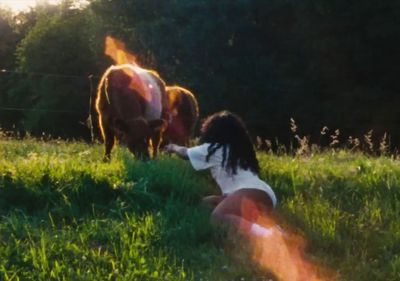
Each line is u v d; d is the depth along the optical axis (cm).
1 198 829
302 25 3562
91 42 4353
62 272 663
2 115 4997
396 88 3444
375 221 845
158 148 1234
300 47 3641
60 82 4344
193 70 3631
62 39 4888
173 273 691
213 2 3666
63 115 4281
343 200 934
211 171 855
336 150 1527
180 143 1466
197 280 685
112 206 835
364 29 3403
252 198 806
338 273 732
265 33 3719
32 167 894
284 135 3522
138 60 3891
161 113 1200
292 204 877
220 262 724
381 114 3356
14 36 6600
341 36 3459
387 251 778
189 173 967
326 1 3416
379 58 3431
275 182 984
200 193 908
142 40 3731
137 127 1129
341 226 829
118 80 1159
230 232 775
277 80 3597
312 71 3547
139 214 823
